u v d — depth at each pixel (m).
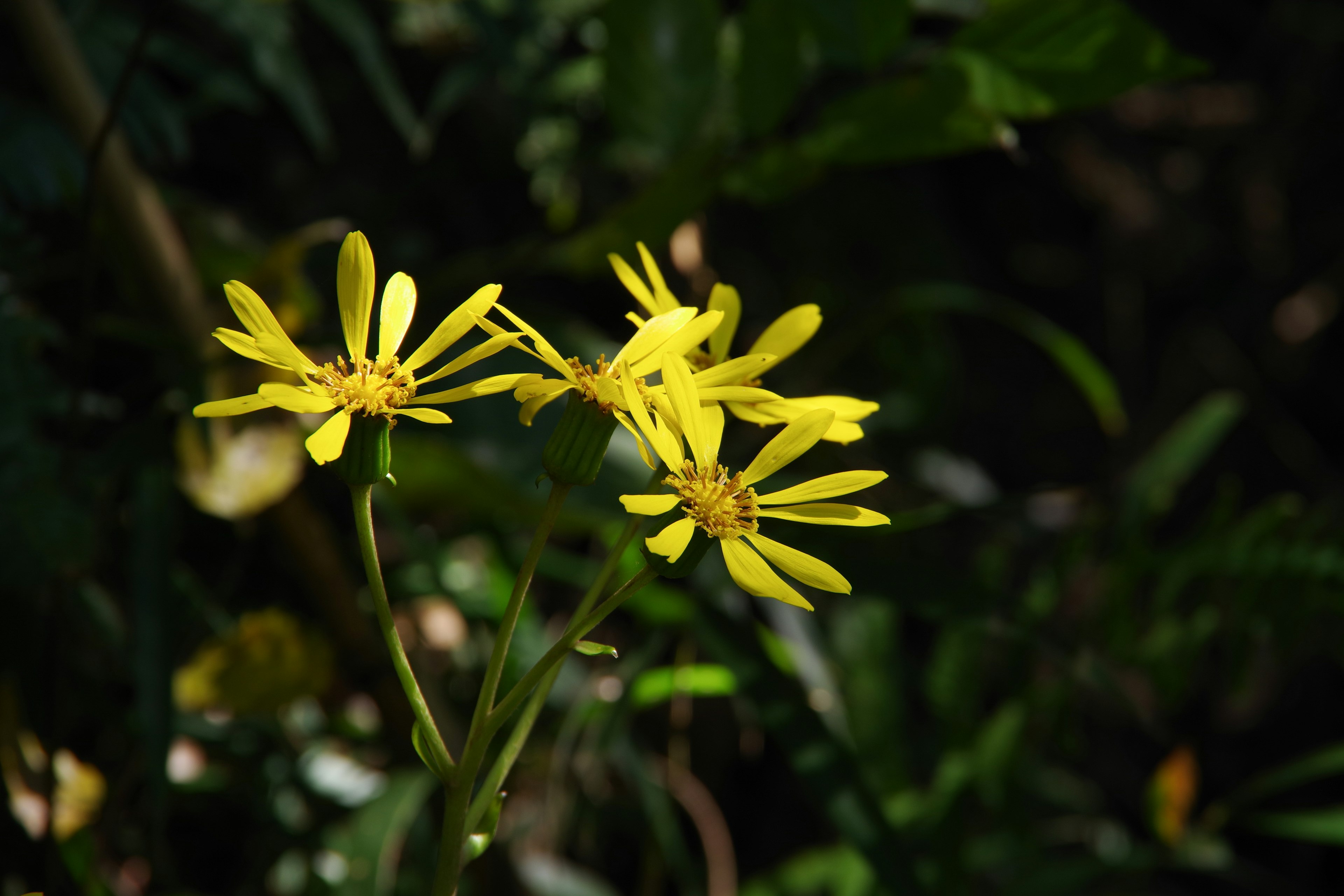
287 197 1.02
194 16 0.92
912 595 0.64
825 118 0.68
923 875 0.86
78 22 0.68
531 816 0.83
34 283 0.71
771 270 1.29
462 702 0.85
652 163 0.82
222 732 0.77
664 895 1.15
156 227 0.66
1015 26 0.62
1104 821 1.26
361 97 1.06
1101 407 0.99
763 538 0.46
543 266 0.80
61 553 0.60
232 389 0.67
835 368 1.26
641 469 0.78
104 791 0.71
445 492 0.78
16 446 0.60
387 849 0.66
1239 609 0.84
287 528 0.70
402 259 1.04
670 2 0.76
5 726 0.65
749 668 0.66
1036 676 0.93
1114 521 0.97
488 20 0.93
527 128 1.05
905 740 0.99
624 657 0.98
